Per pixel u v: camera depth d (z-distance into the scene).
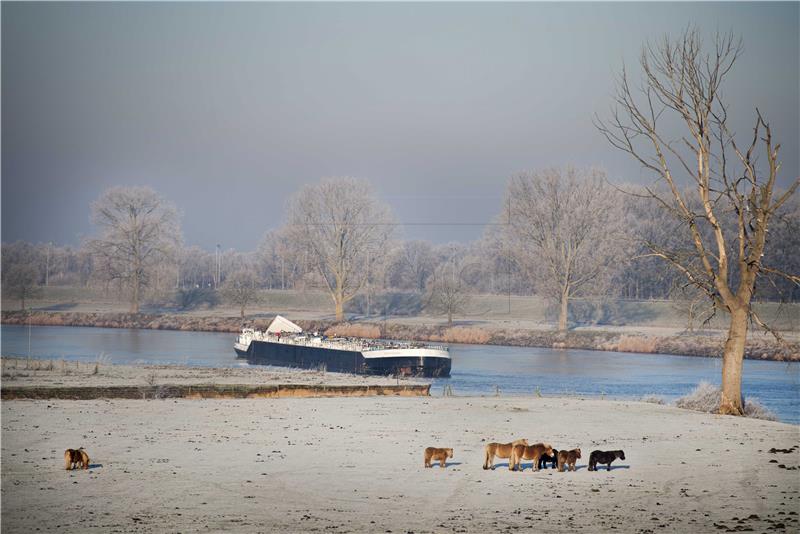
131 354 106.38
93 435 38.44
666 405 54.06
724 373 50.12
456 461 33.09
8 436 37.91
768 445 37.47
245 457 33.50
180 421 43.22
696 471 31.52
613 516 24.88
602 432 41.03
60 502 26.16
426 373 84.88
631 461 33.47
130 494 27.19
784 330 115.81
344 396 58.00
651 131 52.06
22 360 78.69
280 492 27.66
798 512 25.53
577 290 134.88
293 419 44.50
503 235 140.75
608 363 100.38
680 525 24.00
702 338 115.50
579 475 30.67
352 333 144.25
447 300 153.38
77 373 67.69
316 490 27.95
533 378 82.69
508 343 132.50
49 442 36.47
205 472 30.56
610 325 145.75
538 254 136.12
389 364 86.31
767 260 121.06
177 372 72.38
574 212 132.12
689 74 51.22
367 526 23.67
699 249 51.66
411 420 44.53
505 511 25.41
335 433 39.75
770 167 49.53
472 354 114.44
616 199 136.25
